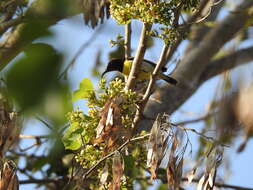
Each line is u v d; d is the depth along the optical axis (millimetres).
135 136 7855
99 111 7000
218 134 3736
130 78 7477
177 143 6328
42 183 11820
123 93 6785
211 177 6164
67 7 3426
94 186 7832
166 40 6566
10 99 2949
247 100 3021
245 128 3164
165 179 11133
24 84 2910
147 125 11297
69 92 3037
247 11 11492
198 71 12734
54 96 2955
